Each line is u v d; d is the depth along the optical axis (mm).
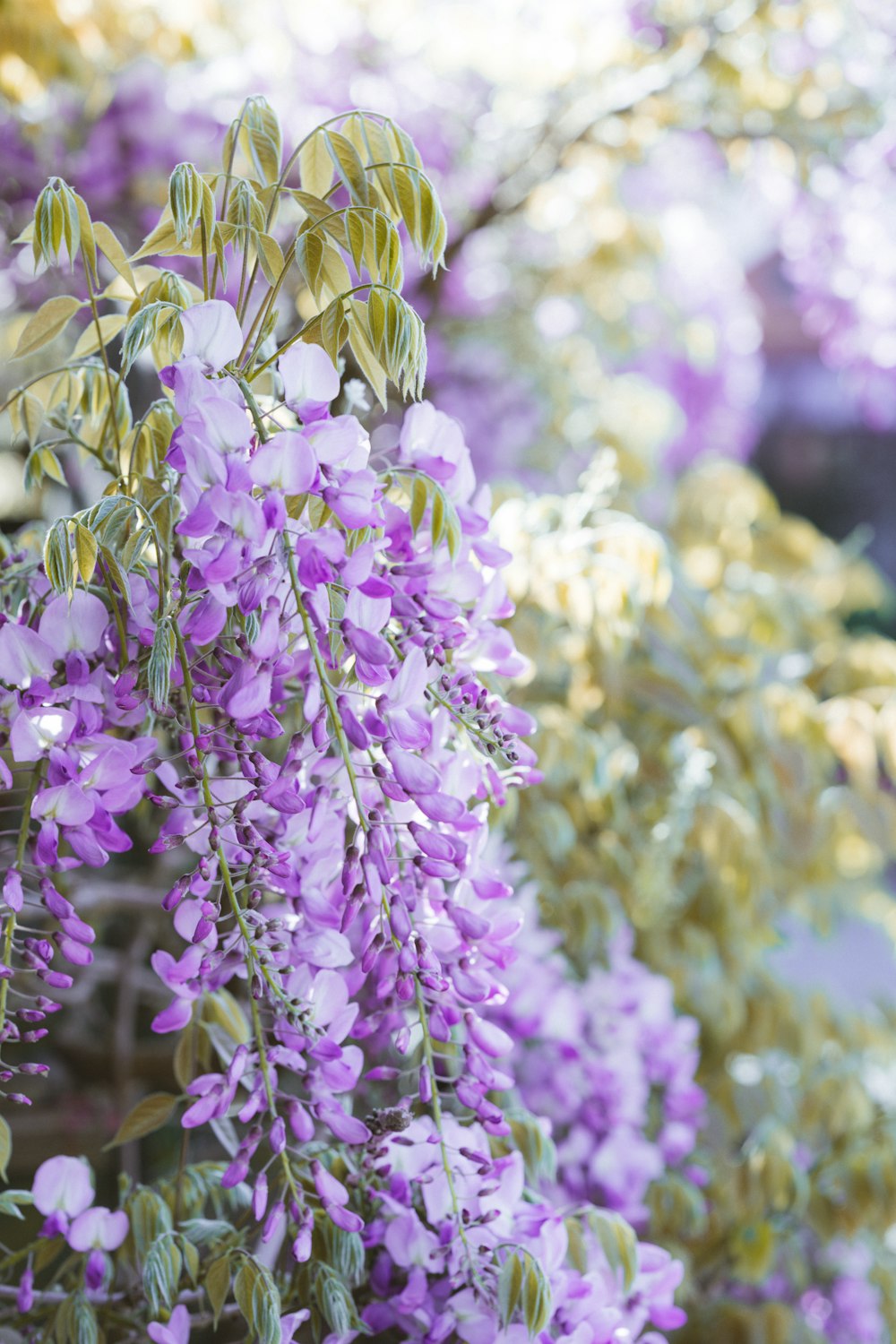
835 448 7406
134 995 1856
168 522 1045
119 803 1041
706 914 1858
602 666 1646
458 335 2979
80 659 1039
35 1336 1139
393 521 1054
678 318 3236
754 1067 1874
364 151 1089
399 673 1023
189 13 2172
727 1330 1505
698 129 2396
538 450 2994
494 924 1067
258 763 1027
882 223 2666
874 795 1795
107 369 1101
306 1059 1062
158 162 2031
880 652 1961
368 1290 1143
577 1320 1099
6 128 1967
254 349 1062
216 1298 1076
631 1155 1388
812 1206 1595
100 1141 1826
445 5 2523
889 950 4254
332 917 1055
